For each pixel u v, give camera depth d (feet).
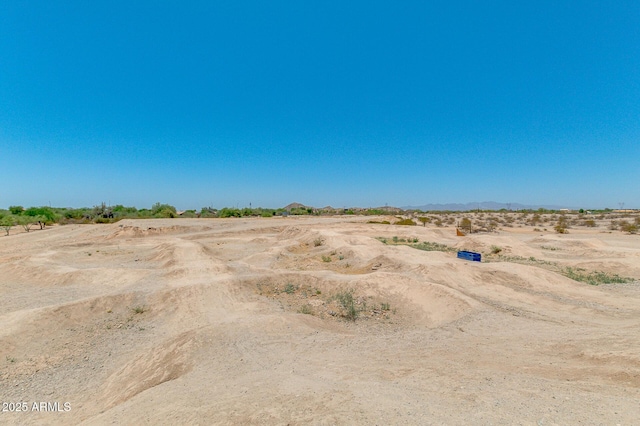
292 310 54.08
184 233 164.86
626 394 19.67
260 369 29.53
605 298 58.08
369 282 63.05
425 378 24.86
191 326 47.26
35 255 95.86
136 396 25.72
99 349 41.42
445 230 197.77
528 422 16.43
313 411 18.70
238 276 68.33
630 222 226.38
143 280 67.77
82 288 66.18
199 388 25.41
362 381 24.77
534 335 38.04
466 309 48.88
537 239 141.08
